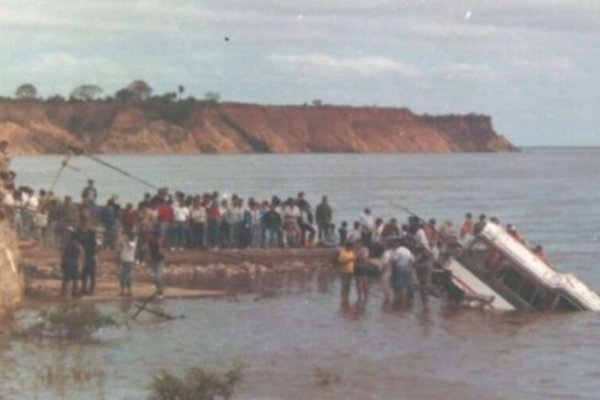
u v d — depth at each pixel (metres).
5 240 42.62
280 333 40.22
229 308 45.41
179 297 47.53
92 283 45.97
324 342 38.78
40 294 45.09
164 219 55.00
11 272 41.59
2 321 39.28
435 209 135.75
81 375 31.94
